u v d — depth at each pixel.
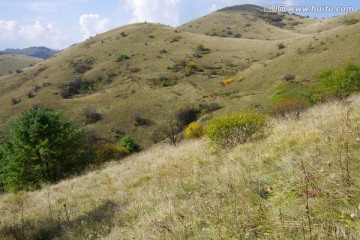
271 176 4.39
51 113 20.95
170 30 136.38
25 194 13.94
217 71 90.50
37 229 6.13
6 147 20.98
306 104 29.70
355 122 5.20
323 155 4.06
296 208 2.96
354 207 2.60
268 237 2.63
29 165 20.17
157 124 65.19
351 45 69.62
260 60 90.19
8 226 6.77
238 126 9.11
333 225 2.37
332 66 65.06
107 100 77.06
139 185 8.06
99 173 14.28
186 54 107.00
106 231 4.98
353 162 3.47
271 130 8.72
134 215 5.26
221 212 3.56
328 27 149.75
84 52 120.19
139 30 134.25
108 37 134.25
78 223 5.98
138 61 104.44
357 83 34.47
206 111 63.59
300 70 69.50
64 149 20.88
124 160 17.69
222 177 5.26
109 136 62.31
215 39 125.69
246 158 6.13
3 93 98.12
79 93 90.06
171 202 4.85
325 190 3.01
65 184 13.89
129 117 68.38
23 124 20.08
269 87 68.31
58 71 106.44
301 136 5.87
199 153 9.48
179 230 3.53
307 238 2.39
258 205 3.46
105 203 7.01
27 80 105.25
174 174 7.52
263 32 165.00
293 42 95.62
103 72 99.75
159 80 86.88
